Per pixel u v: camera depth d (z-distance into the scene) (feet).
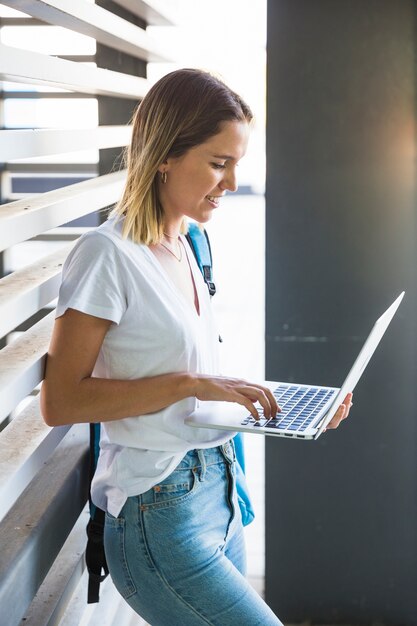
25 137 4.16
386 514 10.88
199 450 4.77
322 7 9.95
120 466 4.69
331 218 10.34
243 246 34.50
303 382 10.66
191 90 4.69
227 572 4.70
